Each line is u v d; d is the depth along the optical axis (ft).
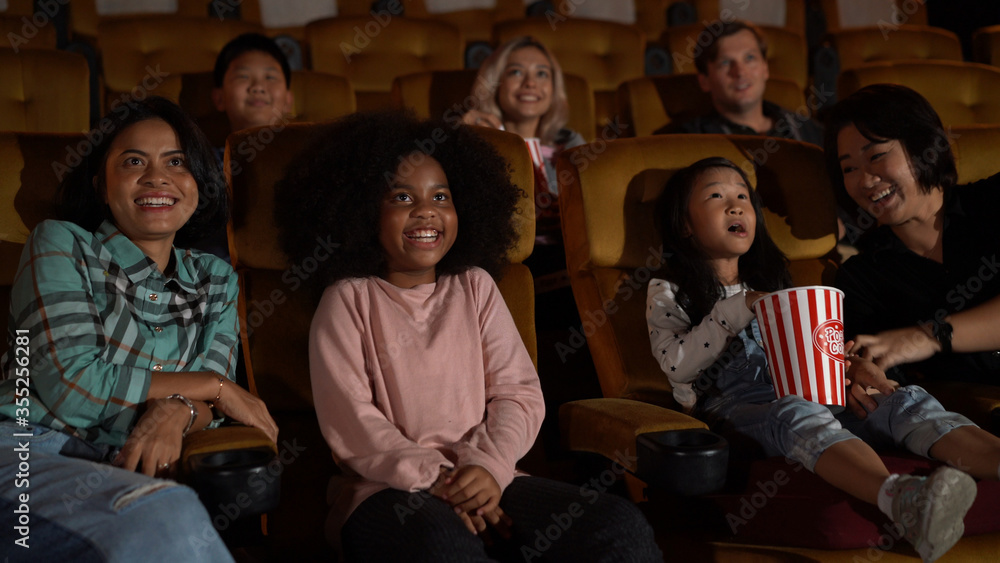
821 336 4.86
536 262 8.46
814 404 4.95
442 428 4.82
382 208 5.23
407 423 4.80
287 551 5.05
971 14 15.84
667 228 6.18
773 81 11.96
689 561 4.68
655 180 6.43
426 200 5.23
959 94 10.85
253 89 9.71
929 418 4.96
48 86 9.21
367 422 4.64
